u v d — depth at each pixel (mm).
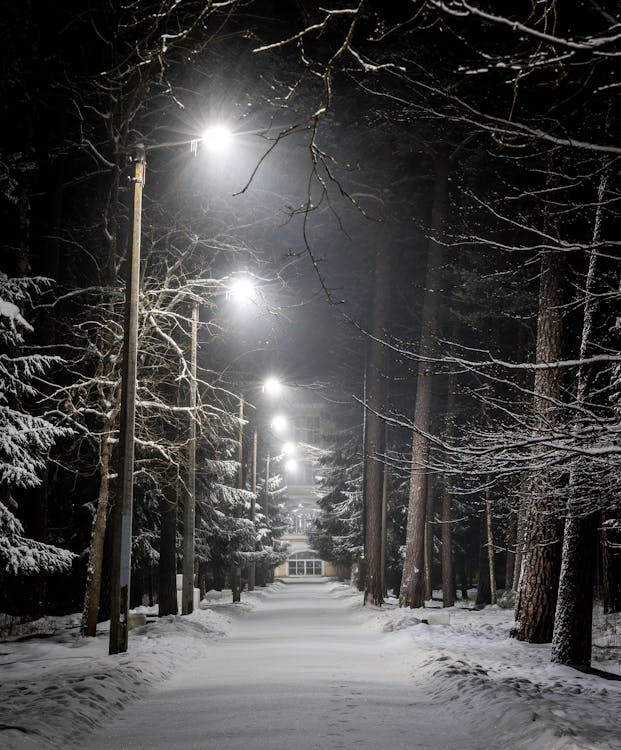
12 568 21141
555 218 13219
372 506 42812
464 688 12594
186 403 30500
